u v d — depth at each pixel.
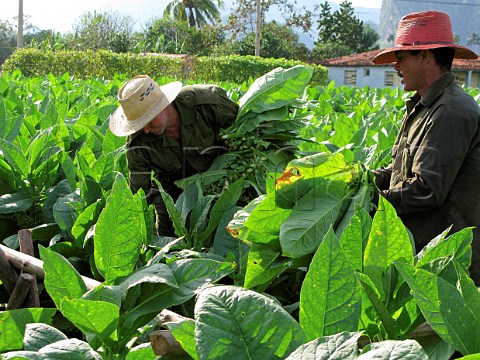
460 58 3.65
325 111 8.48
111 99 8.54
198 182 3.75
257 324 1.81
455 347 1.95
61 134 5.40
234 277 3.29
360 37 73.19
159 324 2.59
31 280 3.27
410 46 3.44
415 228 3.37
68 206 4.07
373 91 12.99
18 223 4.66
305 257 2.90
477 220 3.33
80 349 1.92
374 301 2.18
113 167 4.16
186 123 3.83
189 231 3.64
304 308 1.97
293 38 59.72
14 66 22.23
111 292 2.36
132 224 2.51
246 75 25.69
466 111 3.21
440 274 2.30
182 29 57.66
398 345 1.58
